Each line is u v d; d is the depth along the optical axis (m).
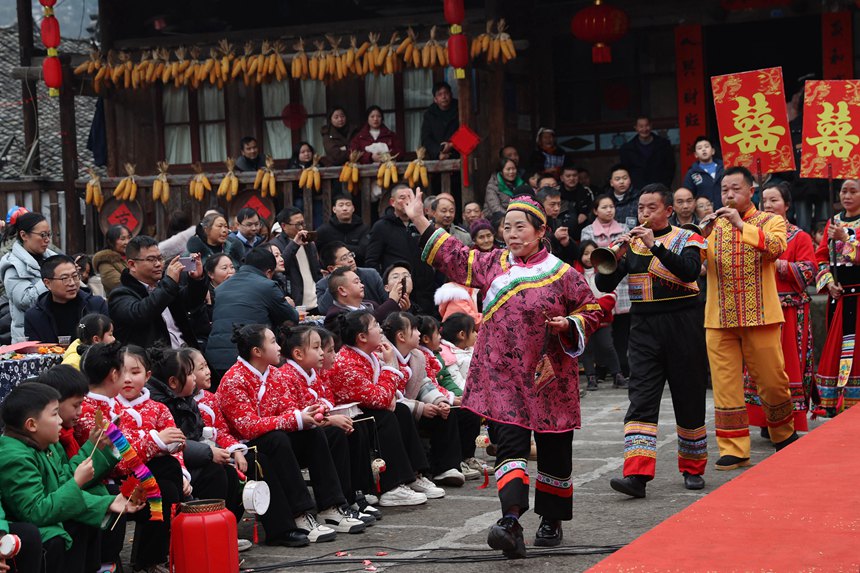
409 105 14.99
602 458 8.88
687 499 7.17
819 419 10.30
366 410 7.47
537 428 5.65
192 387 6.38
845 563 3.98
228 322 7.98
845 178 9.18
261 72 14.41
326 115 15.25
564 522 6.68
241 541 6.47
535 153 14.25
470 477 8.45
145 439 5.68
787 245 8.91
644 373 7.32
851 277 9.20
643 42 15.34
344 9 15.29
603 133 15.56
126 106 15.83
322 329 7.23
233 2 15.54
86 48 20.67
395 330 7.89
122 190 14.70
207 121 15.68
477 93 14.09
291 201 14.29
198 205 14.68
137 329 7.46
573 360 5.81
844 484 5.30
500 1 14.38
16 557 4.74
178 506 5.62
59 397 5.21
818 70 17.28
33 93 15.98
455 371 8.83
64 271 7.69
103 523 5.25
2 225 11.87
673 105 15.29
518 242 5.75
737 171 7.97
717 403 8.03
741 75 8.52
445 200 11.34
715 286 7.92
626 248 7.17
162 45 15.58
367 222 13.93
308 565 6.00
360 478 7.25
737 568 3.99
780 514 4.75
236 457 6.40
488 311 5.77
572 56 15.64
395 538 6.57
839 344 9.30
